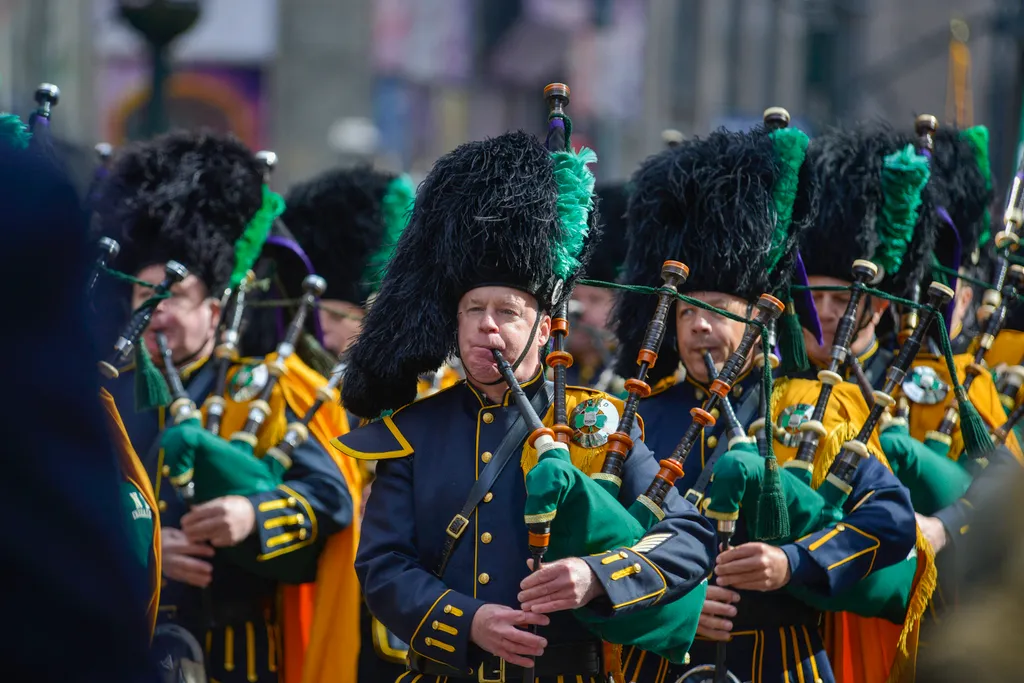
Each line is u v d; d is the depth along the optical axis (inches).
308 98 2009.1
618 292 515.2
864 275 482.0
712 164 486.0
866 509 450.6
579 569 357.4
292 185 706.2
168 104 1921.8
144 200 555.2
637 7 2502.5
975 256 605.0
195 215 557.9
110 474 208.1
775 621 459.5
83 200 218.7
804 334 518.6
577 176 407.5
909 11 2755.9
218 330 576.4
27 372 199.5
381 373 406.0
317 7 2009.1
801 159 489.1
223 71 1971.0
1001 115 1935.3
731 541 459.2
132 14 1099.9
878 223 521.3
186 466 512.7
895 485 457.4
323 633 552.4
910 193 520.7
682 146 508.4
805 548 435.5
